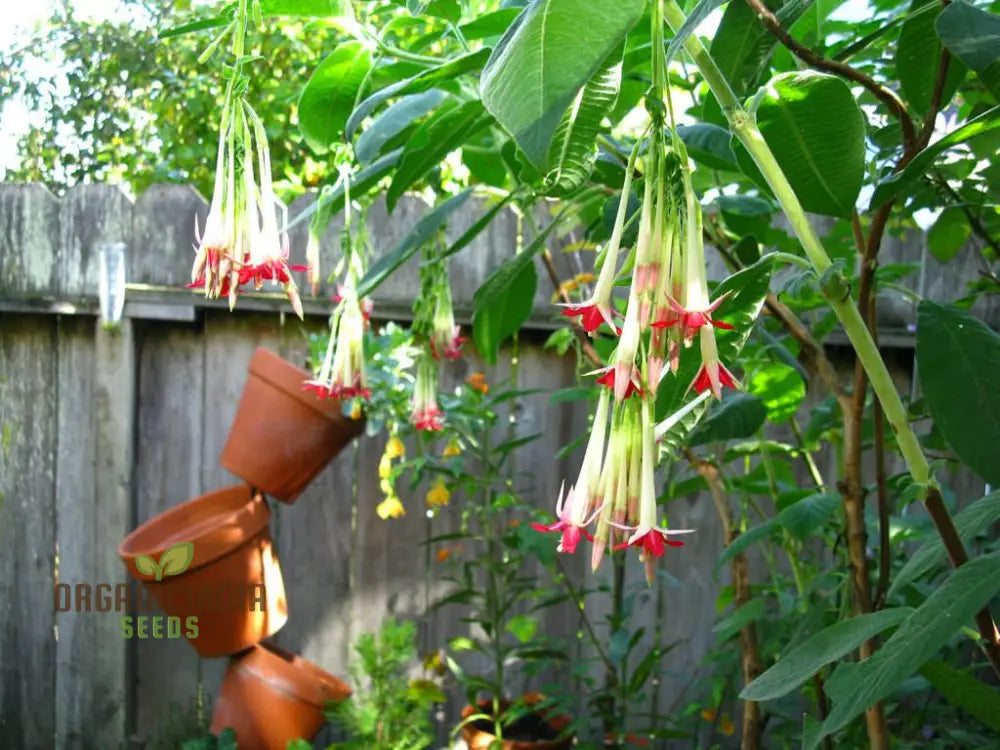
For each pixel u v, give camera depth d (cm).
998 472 80
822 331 164
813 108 81
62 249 241
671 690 267
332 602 264
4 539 251
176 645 262
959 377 83
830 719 66
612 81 59
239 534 225
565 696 231
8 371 248
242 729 235
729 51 92
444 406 226
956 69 91
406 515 264
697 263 59
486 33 109
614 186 122
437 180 176
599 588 232
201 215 243
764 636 170
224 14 93
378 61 116
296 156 320
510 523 244
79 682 256
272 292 246
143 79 348
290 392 223
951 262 243
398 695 229
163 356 254
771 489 162
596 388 177
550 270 176
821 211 90
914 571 92
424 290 191
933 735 197
